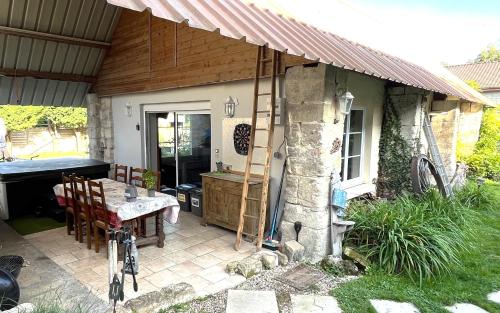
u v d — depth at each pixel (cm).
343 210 455
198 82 596
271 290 357
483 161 1062
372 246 434
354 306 328
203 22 274
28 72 742
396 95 648
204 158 666
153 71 697
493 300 347
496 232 561
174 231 540
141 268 405
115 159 879
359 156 639
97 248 448
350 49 505
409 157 642
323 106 412
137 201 426
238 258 436
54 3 643
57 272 389
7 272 294
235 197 512
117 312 290
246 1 469
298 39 390
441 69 1098
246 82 538
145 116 784
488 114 1125
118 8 731
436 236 418
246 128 544
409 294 352
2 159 1337
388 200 633
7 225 567
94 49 796
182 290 331
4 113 1762
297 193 443
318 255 429
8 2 595
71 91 890
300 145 436
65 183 492
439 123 868
